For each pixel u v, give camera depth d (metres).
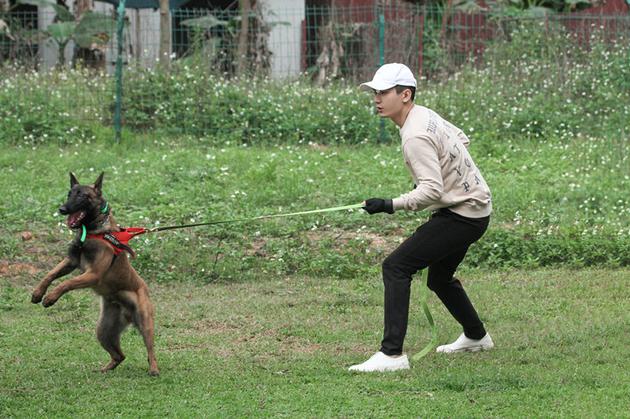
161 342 9.03
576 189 14.98
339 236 13.05
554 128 18.78
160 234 12.78
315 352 8.66
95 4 27.05
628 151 16.98
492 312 10.03
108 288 7.83
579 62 20.86
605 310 10.08
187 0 24.53
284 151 17.42
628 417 6.77
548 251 12.35
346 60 21.88
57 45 25.91
